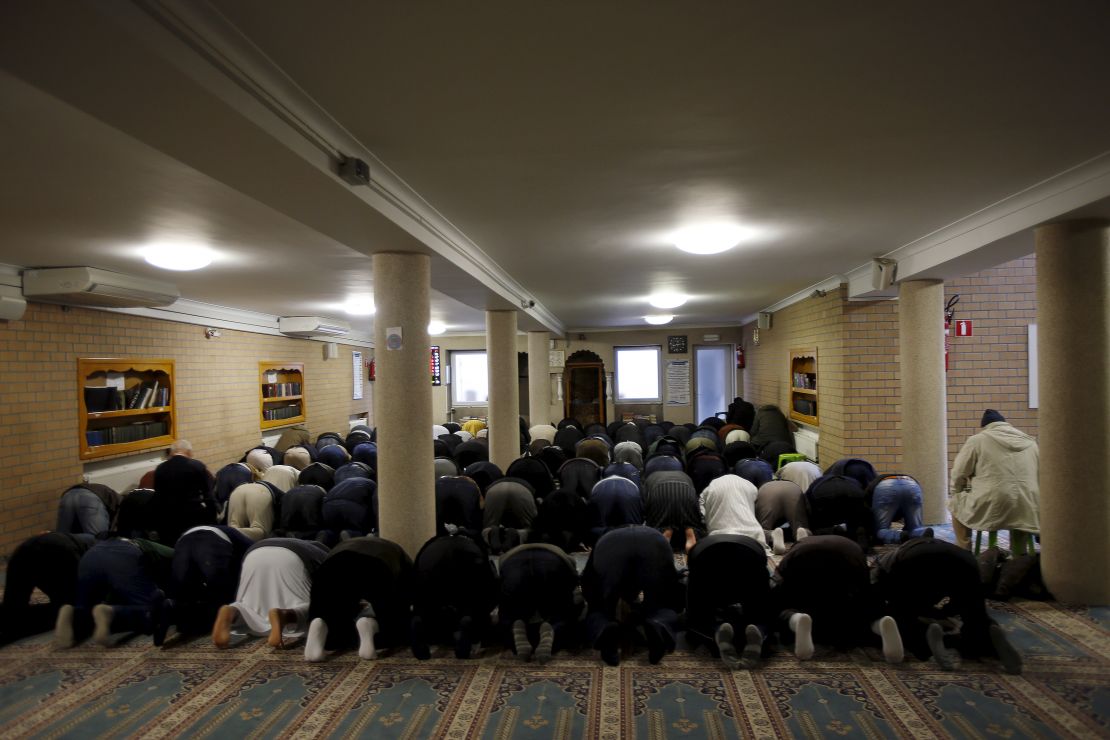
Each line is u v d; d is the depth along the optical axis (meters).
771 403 13.62
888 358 8.76
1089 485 4.82
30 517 7.39
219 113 2.46
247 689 3.90
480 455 9.46
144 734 3.44
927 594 4.07
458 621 4.34
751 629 4.04
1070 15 2.32
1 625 4.73
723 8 2.23
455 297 8.45
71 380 8.00
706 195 4.60
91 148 3.43
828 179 4.28
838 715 3.46
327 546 6.54
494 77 2.71
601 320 16.36
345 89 2.80
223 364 11.52
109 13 1.79
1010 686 3.73
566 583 4.31
